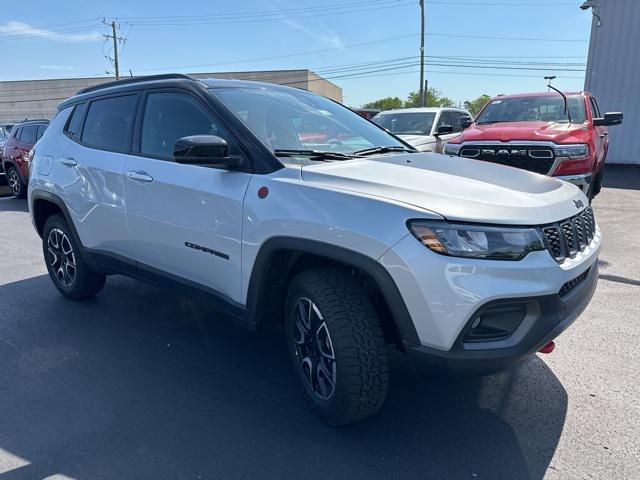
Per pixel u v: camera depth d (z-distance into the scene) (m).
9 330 3.95
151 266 3.56
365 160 2.94
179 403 2.92
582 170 6.48
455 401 2.94
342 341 2.42
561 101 7.88
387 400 2.96
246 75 53.78
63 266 4.53
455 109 10.46
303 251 2.53
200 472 2.35
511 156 6.75
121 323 4.07
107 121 3.95
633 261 5.57
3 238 7.28
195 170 3.10
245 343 3.70
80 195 4.02
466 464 2.40
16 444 2.56
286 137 3.12
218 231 2.93
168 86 3.45
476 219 2.22
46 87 60.34
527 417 2.78
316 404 2.70
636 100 13.70
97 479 2.31
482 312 2.18
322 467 2.38
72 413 2.83
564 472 2.34
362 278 2.54
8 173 11.49
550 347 2.65
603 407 2.86
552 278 2.29
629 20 13.41
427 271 2.19
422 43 35.41
